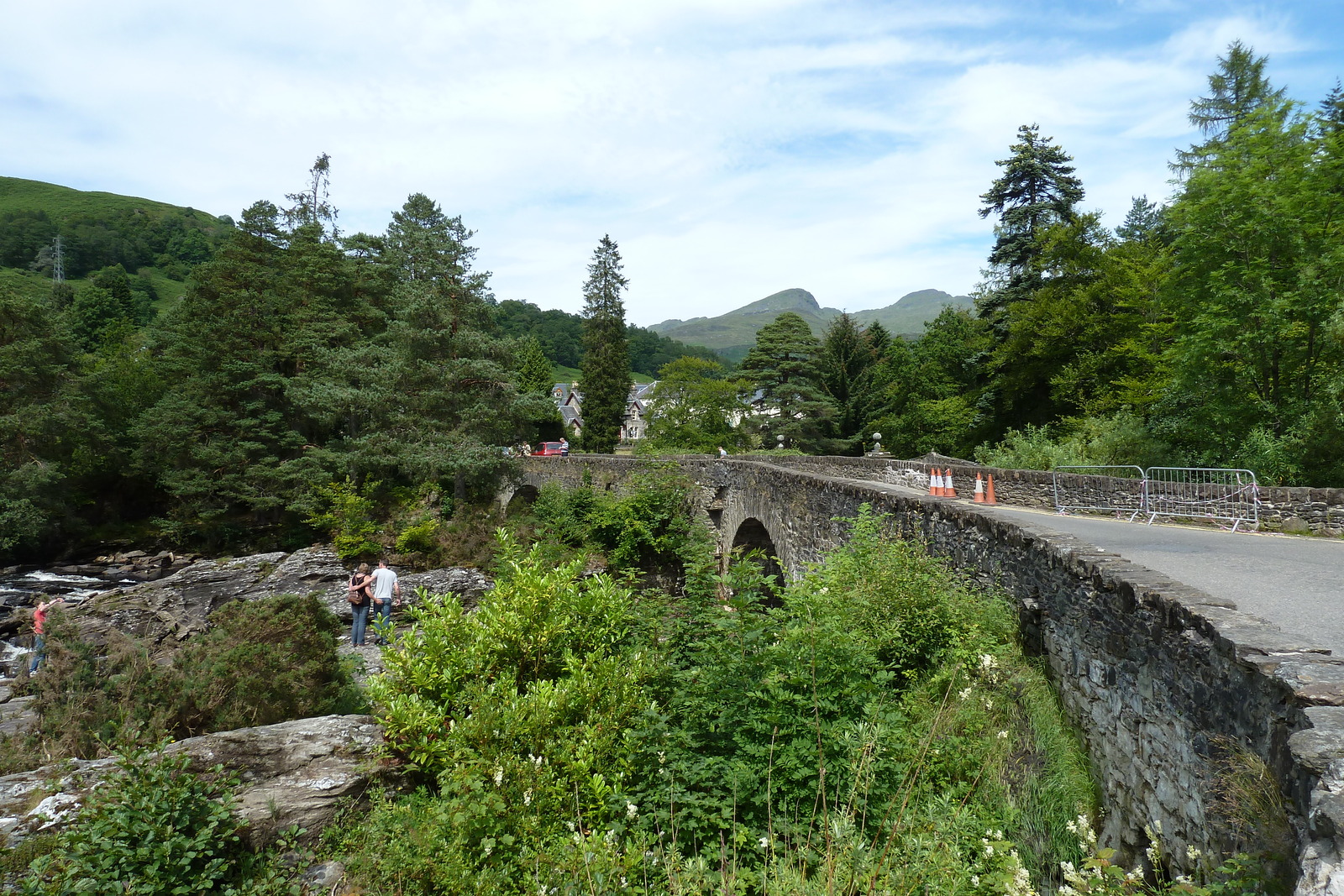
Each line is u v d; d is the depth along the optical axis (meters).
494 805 5.47
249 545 33.22
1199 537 10.21
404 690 7.23
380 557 26.17
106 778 5.29
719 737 5.91
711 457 24.52
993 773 5.59
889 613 7.66
